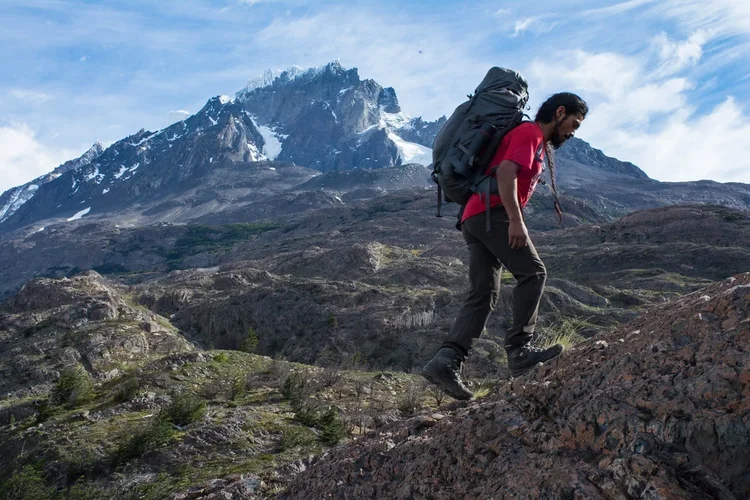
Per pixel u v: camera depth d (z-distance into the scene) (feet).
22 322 159.84
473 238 11.22
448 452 8.94
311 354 197.88
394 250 326.24
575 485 6.89
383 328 200.64
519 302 10.96
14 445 50.88
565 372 9.02
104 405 58.85
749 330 7.35
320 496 10.19
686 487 6.25
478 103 10.78
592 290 207.72
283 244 535.60
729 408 6.67
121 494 38.65
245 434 47.14
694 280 238.89
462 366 11.55
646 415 7.15
